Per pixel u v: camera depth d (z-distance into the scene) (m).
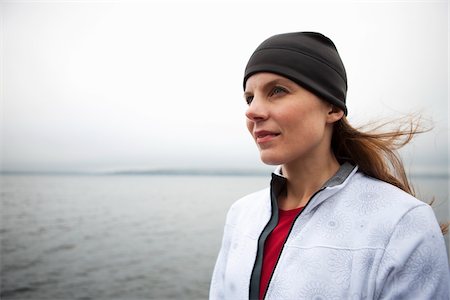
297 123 0.78
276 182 0.96
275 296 0.78
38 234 10.17
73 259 9.41
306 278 0.75
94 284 8.75
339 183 0.85
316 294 0.74
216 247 10.84
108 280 8.78
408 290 0.69
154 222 13.08
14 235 9.67
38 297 8.12
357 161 0.91
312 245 0.79
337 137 0.93
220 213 14.61
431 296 0.68
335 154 0.95
